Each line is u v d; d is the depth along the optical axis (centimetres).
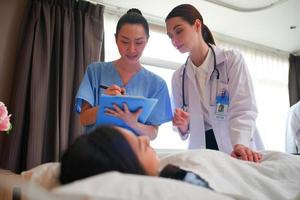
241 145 121
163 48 314
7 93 231
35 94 218
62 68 233
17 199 56
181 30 149
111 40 279
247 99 144
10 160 206
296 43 376
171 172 72
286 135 320
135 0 272
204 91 166
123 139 61
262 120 371
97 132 62
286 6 283
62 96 228
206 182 72
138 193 46
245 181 85
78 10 252
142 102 110
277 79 394
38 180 72
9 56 235
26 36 227
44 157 221
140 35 129
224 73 160
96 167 55
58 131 222
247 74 152
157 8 288
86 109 130
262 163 101
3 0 238
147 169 64
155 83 143
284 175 96
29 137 211
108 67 141
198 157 85
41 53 228
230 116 146
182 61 322
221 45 348
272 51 395
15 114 213
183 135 170
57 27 239
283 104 393
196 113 167
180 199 49
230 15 301
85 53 246
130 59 133
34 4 235
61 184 59
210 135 167
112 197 43
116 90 115
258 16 304
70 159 58
